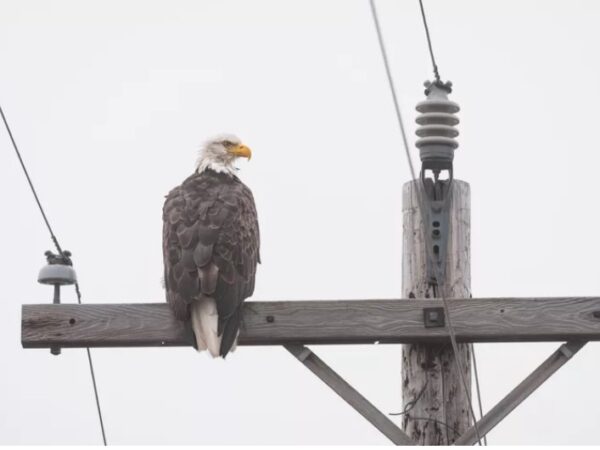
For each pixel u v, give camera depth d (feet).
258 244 45.88
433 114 43.78
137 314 42.06
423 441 42.06
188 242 42.78
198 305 41.73
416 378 42.42
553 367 41.81
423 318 41.63
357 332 41.70
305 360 42.09
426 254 42.93
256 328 41.98
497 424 41.34
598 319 41.37
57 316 42.01
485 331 41.37
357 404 41.70
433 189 43.42
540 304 41.45
